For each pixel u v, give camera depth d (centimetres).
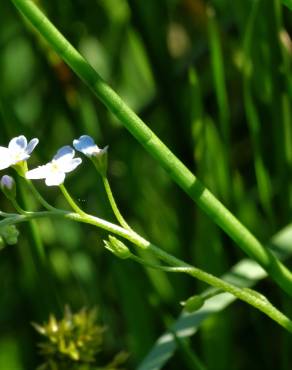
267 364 30
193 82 28
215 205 21
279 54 27
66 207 30
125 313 29
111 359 30
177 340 24
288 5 21
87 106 30
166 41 30
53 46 20
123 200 30
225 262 28
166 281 29
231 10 30
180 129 30
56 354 26
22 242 30
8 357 30
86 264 30
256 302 21
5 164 20
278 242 26
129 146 30
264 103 29
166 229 30
